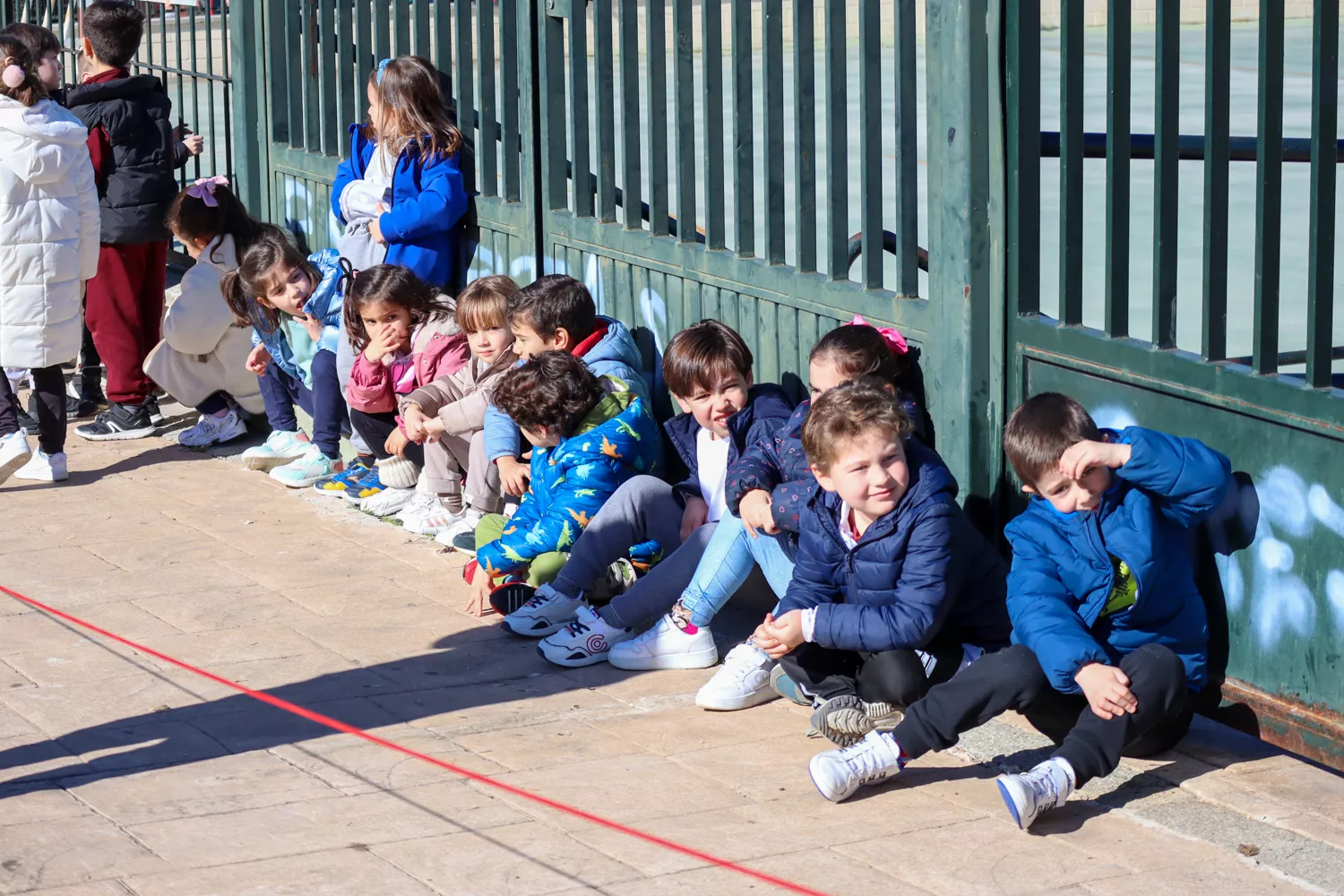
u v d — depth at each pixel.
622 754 3.90
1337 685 3.56
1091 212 11.42
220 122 11.61
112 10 7.32
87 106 7.17
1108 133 3.93
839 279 4.74
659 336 5.51
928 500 3.76
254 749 3.92
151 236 7.31
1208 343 3.75
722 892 3.05
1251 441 3.68
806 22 4.70
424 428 5.65
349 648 4.75
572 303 5.17
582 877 3.12
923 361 4.41
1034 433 3.56
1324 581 3.55
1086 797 3.54
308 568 5.54
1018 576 3.64
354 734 4.03
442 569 5.52
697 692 4.38
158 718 4.15
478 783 3.67
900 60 4.39
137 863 3.18
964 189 4.15
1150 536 3.56
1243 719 3.81
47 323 6.42
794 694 4.18
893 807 3.52
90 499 6.47
